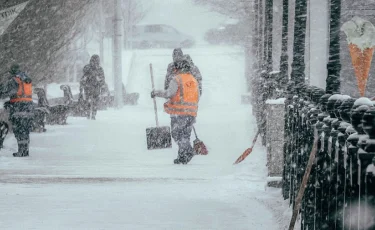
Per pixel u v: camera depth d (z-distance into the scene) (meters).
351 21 18.41
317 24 45.50
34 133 52.25
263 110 38.50
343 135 10.62
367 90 36.09
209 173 30.86
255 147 39.41
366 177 8.55
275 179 24.23
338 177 10.89
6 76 53.75
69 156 39.03
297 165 17.66
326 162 12.42
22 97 39.00
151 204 22.17
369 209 8.38
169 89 34.78
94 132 52.72
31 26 52.84
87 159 37.50
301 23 20.70
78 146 44.00
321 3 45.22
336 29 14.30
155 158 37.66
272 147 24.12
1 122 41.22
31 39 53.78
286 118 21.80
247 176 28.75
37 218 19.72
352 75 39.19
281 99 24.14
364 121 8.52
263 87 39.41
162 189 25.70
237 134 48.69
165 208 21.41
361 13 37.72
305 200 15.43
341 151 10.76
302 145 16.72
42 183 27.78
